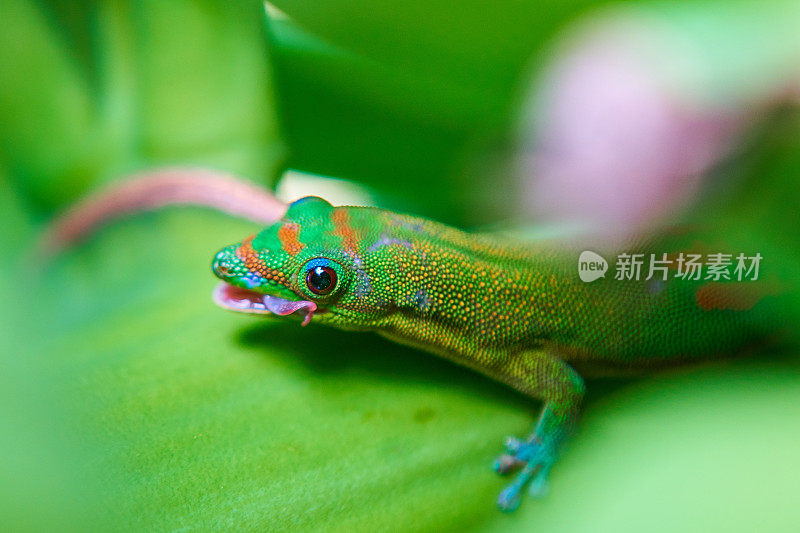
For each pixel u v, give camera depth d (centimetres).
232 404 13
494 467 13
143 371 13
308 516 12
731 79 12
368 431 13
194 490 12
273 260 13
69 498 12
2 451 12
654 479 11
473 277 13
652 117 13
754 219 13
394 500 13
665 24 12
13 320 13
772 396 12
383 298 13
